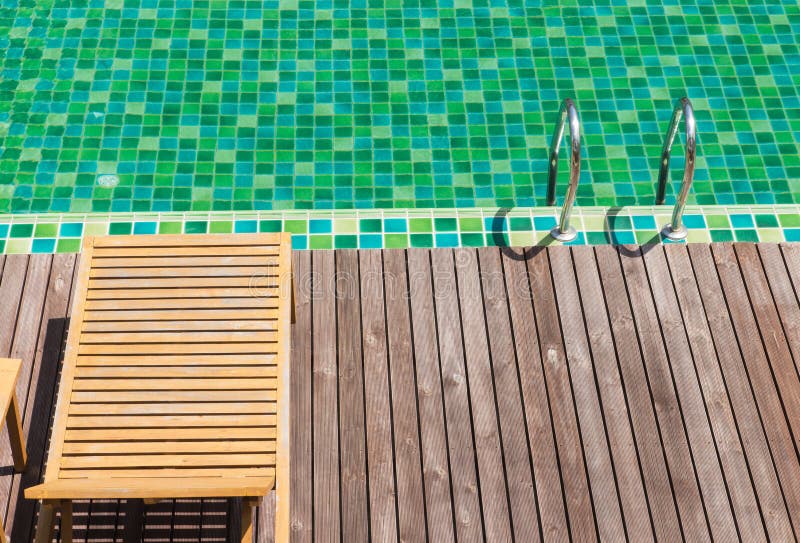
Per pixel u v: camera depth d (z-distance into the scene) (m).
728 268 4.54
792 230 5.20
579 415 4.08
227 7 6.82
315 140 6.06
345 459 3.94
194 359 3.63
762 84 6.51
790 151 6.15
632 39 6.74
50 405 4.04
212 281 3.80
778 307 4.41
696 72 6.56
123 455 3.43
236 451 3.46
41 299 4.34
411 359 4.23
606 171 5.99
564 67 6.54
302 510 3.81
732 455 3.97
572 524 3.80
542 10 6.89
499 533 3.77
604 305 4.41
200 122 6.13
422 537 3.76
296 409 4.07
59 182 5.79
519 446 3.99
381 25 6.75
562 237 4.90
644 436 4.02
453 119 6.21
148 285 3.78
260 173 5.89
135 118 6.13
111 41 6.57
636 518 3.81
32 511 3.76
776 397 4.14
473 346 4.28
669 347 4.29
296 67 6.47
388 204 5.78
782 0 7.08
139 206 5.71
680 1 7.00
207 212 5.30
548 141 6.12
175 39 6.60
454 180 5.91
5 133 6.01
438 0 6.93
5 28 6.60
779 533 3.78
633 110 6.32
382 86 6.38
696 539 3.77
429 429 4.03
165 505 3.77
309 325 4.32
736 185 5.95
